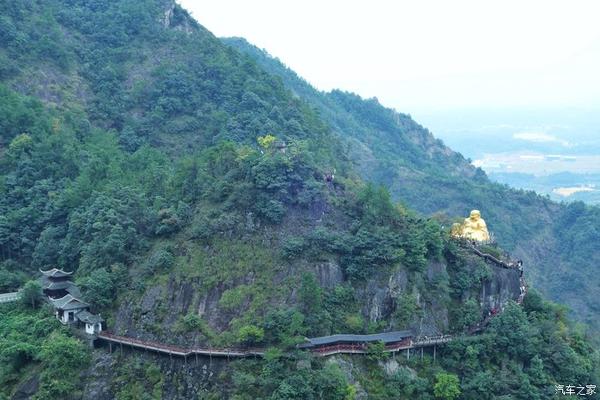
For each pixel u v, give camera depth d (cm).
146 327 11625
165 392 10756
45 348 11225
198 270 12062
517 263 14350
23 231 14588
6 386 11200
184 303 11775
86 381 11112
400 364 11525
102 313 12106
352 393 10400
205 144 19312
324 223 12825
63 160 16125
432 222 13225
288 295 11638
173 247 12612
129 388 10862
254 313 11356
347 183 14412
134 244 12925
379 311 12144
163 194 14138
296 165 13300
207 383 10694
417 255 12462
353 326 11594
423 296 12481
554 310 14250
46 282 13112
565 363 12394
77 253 13688
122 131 19225
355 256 12412
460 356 11994
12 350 11312
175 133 19638
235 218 12575
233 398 10200
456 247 13550
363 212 13112
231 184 13075
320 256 12219
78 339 11700
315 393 10219
